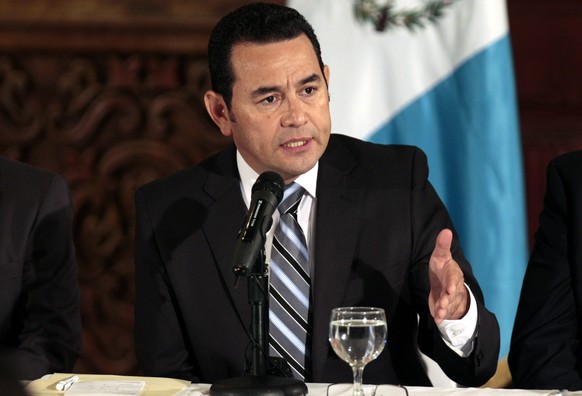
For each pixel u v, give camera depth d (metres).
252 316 6.83
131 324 15.87
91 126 15.91
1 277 8.85
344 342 6.04
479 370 7.34
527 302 8.46
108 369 15.87
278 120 7.53
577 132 16.09
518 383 8.23
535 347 8.20
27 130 15.98
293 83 7.49
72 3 15.72
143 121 15.91
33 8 15.73
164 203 8.45
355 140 8.88
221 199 8.30
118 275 15.95
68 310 9.11
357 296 7.97
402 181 8.42
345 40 11.79
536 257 8.59
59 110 15.95
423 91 11.72
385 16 11.75
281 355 7.73
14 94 15.98
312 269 8.05
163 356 8.23
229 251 8.11
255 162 7.97
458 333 7.19
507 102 11.59
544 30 16.16
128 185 15.93
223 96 7.84
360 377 6.21
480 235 11.51
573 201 8.45
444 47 11.70
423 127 11.69
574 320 8.35
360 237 8.12
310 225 8.19
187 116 15.84
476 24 11.59
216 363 8.00
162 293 8.30
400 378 8.16
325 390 6.88
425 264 8.07
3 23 15.73
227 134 8.23
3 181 9.24
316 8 11.84
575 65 16.14
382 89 11.78
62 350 8.83
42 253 9.15
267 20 7.59
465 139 11.57
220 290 8.06
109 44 15.73
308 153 7.58
